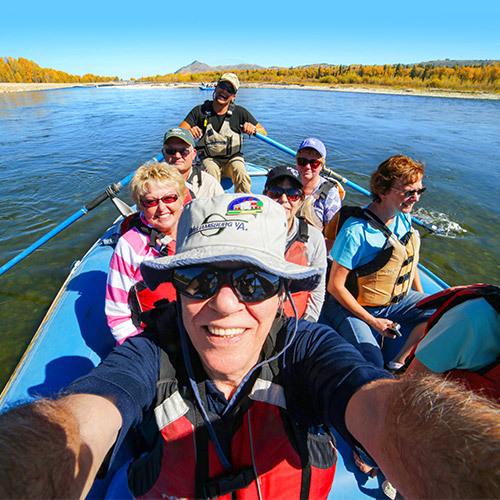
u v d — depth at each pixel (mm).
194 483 762
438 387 549
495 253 4188
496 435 450
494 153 9156
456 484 429
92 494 1101
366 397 646
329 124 13023
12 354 2646
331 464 854
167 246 1594
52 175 6684
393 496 1188
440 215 5152
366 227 1697
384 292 1794
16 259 2953
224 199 758
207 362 756
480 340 998
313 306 1742
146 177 1525
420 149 9367
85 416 618
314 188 2828
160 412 779
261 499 766
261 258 689
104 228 4633
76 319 1880
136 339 866
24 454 496
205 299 711
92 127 12148
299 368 840
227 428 791
